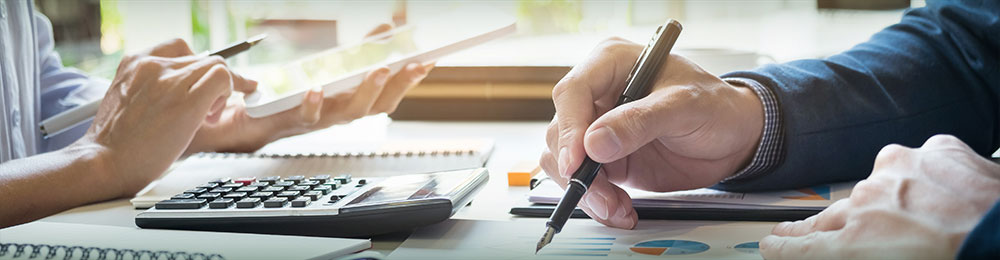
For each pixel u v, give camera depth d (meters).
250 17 1.73
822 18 1.72
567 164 0.55
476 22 1.00
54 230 0.55
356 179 0.67
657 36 0.63
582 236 0.55
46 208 0.69
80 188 0.71
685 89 0.60
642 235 0.55
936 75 0.73
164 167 0.77
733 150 0.65
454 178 0.62
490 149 0.96
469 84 1.35
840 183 0.70
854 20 1.71
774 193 0.66
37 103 1.06
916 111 0.71
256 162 0.89
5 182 0.67
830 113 0.68
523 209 0.62
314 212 0.54
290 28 1.64
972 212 0.43
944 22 0.76
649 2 1.71
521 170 0.76
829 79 0.70
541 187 0.68
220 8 1.76
